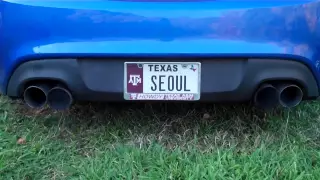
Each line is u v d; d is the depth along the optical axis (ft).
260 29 5.73
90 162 6.30
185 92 5.90
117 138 6.89
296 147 6.55
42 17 5.78
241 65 5.83
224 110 7.52
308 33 5.83
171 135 7.00
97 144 6.83
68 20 5.74
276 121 7.14
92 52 5.74
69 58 5.82
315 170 6.03
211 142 6.79
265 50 5.72
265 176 5.91
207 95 5.91
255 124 7.15
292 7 5.75
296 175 5.93
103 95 5.95
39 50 5.81
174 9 5.68
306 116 7.47
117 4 5.72
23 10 5.82
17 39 5.90
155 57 5.74
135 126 7.20
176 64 5.82
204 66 5.83
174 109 7.63
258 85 5.91
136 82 5.88
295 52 5.80
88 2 5.74
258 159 6.20
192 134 7.01
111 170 6.04
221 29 5.69
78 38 5.77
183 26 5.67
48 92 6.00
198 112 7.54
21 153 6.51
